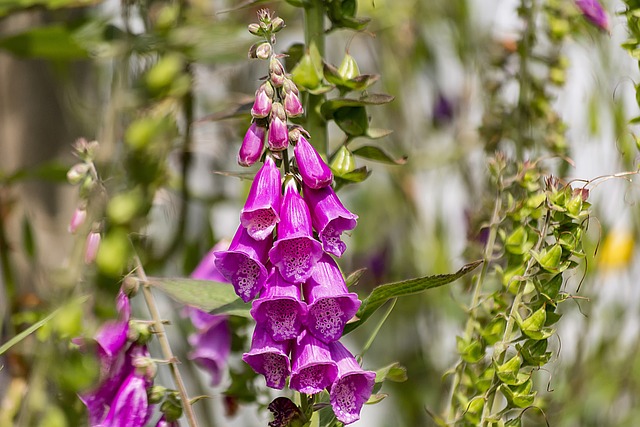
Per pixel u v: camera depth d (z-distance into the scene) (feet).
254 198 5.48
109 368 5.72
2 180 6.19
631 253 7.11
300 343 5.48
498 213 6.04
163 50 6.15
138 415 5.72
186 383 6.78
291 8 7.45
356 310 5.49
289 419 5.52
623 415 7.36
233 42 6.29
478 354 5.84
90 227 5.70
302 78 5.66
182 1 6.47
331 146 7.68
